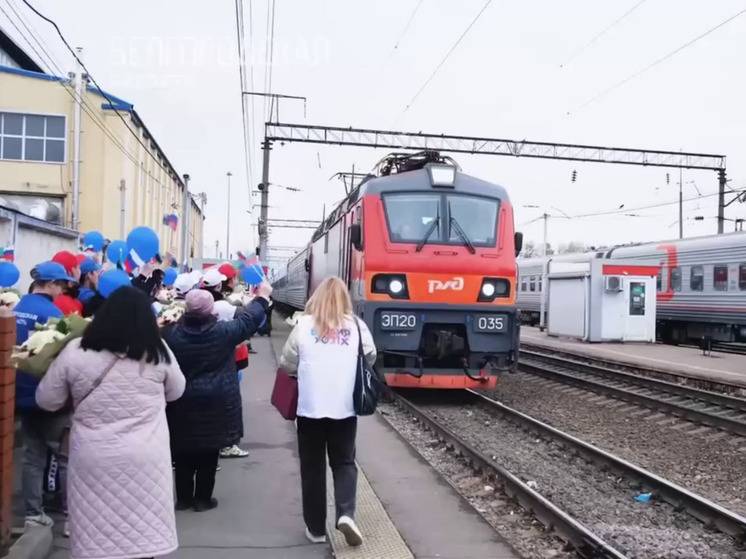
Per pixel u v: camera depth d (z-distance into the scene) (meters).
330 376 4.60
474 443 8.72
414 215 10.73
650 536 5.53
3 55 31.31
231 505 5.56
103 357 3.44
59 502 5.21
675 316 24.61
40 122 27.94
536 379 14.80
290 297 34.81
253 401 10.47
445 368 10.86
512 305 10.87
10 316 4.01
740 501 6.75
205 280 6.48
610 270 22.45
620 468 7.19
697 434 9.62
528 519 5.81
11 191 27.75
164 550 3.40
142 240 6.57
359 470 6.71
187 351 5.02
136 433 3.42
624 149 29.05
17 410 4.50
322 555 4.58
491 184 11.37
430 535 5.01
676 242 25.00
